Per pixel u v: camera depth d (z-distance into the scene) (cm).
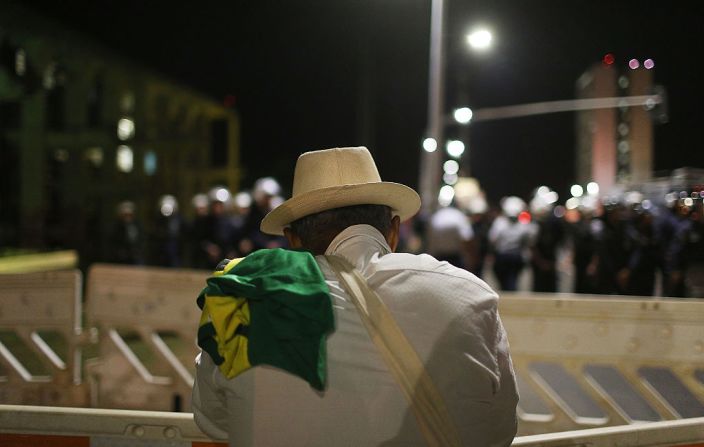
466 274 177
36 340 554
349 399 163
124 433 239
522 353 475
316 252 192
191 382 561
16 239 3000
